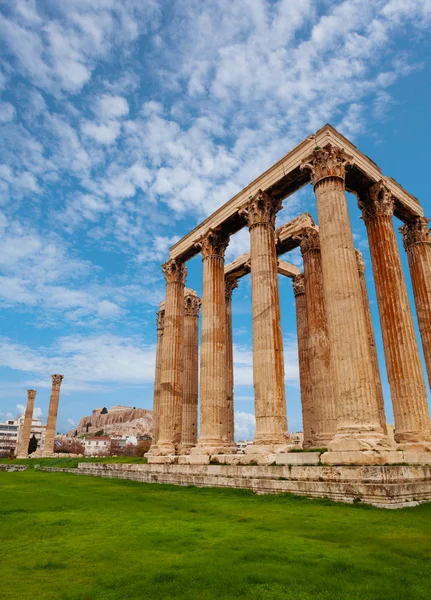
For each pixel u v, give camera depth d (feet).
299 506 44.34
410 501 44.14
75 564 23.59
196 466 75.51
